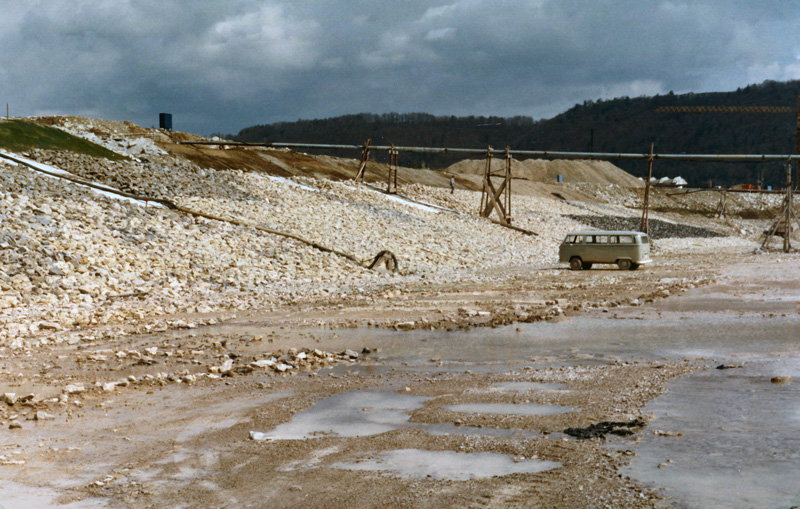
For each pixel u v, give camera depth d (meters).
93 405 8.84
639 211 93.94
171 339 14.09
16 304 18.27
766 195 138.50
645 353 11.35
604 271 32.34
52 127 43.75
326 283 26.22
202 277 24.56
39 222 25.00
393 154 57.88
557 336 13.42
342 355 11.95
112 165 38.69
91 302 19.77
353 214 42.69
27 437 7.43
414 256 35.47
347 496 5.47
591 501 5.10
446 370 10.52
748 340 12.21
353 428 7.45
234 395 9.23
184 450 6.86
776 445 6.18
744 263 36.25
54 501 5.59
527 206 71.12
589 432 6.85
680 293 21.02
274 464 6.33
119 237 26.47
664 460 5.91
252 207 37.62
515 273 31.39
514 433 6.95
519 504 5.12
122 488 5.84
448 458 6.28
